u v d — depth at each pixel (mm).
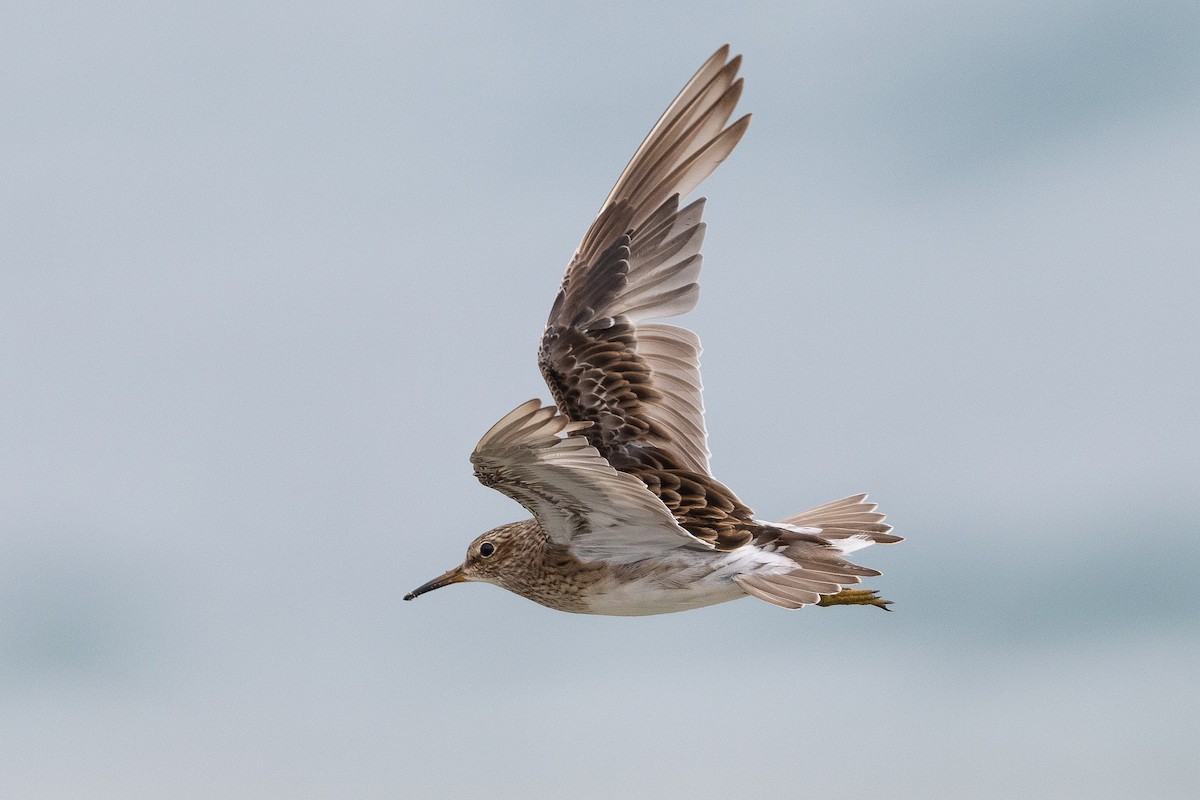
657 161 14422
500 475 11609
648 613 13508
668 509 12094
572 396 14102
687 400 14039
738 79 14055
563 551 13438
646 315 14281
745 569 13016
